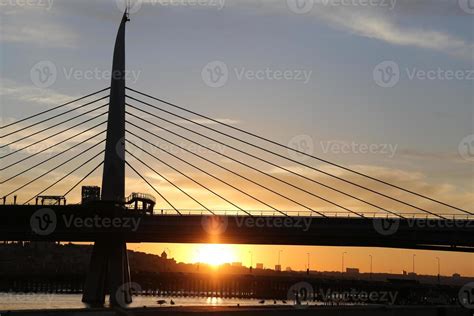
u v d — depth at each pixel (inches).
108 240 5615.2
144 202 5541.3
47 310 2381.9
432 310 2536.9
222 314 2314.2
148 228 5349.4
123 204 5497.1
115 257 5561.0
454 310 2556.6
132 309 2396.7
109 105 5792.3
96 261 5600.4
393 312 2471.7
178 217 5295.3
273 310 2363.4
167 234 5329.7
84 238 5669.3
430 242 4985.2
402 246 5324.8
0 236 5570.9
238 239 5428.2
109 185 5595.5
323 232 5098.4
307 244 5472.4
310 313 2395.4
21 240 5753.0
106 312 2391.7
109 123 5738.2
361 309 2460.6
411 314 2498.8
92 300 5526.6
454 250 5196.9
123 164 5684.1
